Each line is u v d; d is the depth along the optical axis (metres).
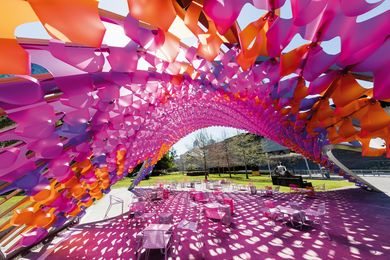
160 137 6.53
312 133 2.73
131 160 4.59
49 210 2.03
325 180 18.34
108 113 1.91
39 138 1.12
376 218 6.70
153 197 11.98
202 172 36.38
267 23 0.78
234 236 5.64
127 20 0.66
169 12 0.59
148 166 13.48
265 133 7.21
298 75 1.29
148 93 2.28
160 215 6.41
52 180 1.88
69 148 1.80
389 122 1.26
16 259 4.67
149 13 0.56
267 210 6.86
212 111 7.23
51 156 1.32
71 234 6.41
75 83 0.97
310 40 0.82
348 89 1.12
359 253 4.43
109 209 9.74
